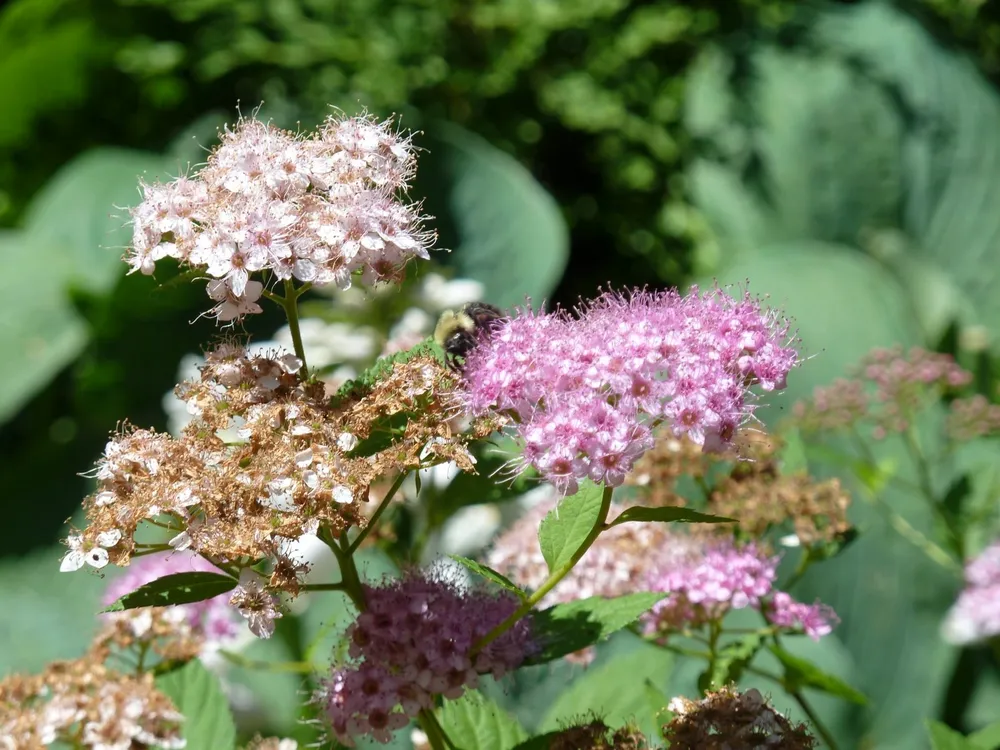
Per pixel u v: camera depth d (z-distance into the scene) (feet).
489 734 0.89
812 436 1.55
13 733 0.85
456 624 0.78
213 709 0.91
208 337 2.68
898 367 1.50
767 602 0.95
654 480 1.04
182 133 3.01
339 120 0.85
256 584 0.70
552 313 0.79
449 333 0.91
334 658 0.85
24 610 2.35
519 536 0.99
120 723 0.85
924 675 2.11
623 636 1.35
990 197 3.11
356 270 0.76
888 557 2.10
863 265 2.53
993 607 1.50
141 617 0.95
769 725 0.79
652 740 0.87
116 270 2.54
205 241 0.73
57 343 2.65
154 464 0.73
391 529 0.99
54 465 2.66
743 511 1.00
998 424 1.53
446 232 2.44
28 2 3.02
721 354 0.73
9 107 3.17
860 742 2.02
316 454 0.71
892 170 3.12
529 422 0.74
